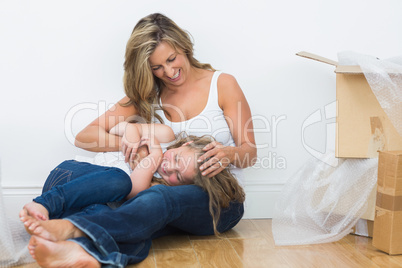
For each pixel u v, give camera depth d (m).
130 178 1.86
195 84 2.17
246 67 2.37
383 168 1.79
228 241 1.97
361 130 1.93
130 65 2.09
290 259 1.75
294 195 2.07
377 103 1.91
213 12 2.32
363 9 2.41
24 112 2.26
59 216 1.70
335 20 2.40
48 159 2.30
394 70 1.83
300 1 2.37
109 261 1.48
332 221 2.01
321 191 2.03
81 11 2.26
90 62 2.28
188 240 1.98
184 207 1.79
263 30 2.36
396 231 1.77
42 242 1.39
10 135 2.26
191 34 2.31
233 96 2.14
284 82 2.39
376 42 2.43
